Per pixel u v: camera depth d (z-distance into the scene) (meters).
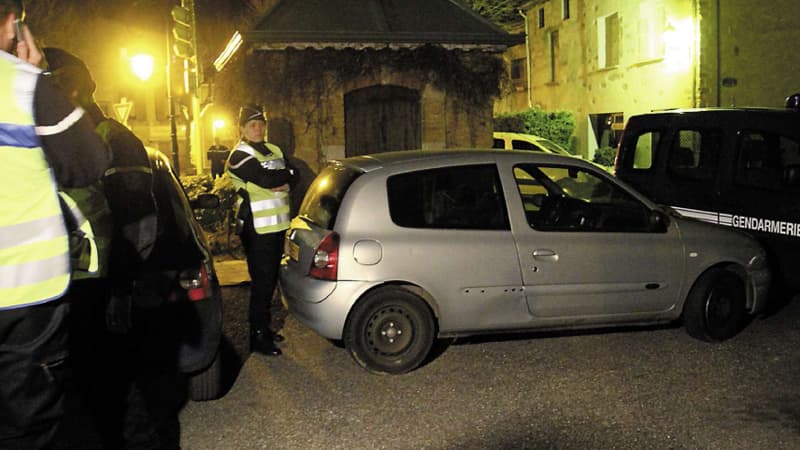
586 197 6.34
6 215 2.48
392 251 5.68
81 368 4.25
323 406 5.18
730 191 7.51
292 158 11.15
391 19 11.36
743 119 7.53
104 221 3.46
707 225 6.61
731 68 16.52
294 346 6.50
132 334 4.30
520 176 6.24
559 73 23.52
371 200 5.76
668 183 8.12
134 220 3.86
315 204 6.13
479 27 11.59
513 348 6.35
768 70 16.31
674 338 6.62
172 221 4.70
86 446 4.37
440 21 11.51
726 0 16.34
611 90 20.30
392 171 5.87
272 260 6.16
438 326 5.90
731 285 6.55
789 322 7.14
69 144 2.58
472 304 5.89
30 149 2.51
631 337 6.65
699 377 5.65
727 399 5.22
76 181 2.65
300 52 11.02
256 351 6.36
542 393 5.36
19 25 2.71
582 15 21.67
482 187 6.05
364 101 11.48
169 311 4.54
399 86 11.47
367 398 5.32
